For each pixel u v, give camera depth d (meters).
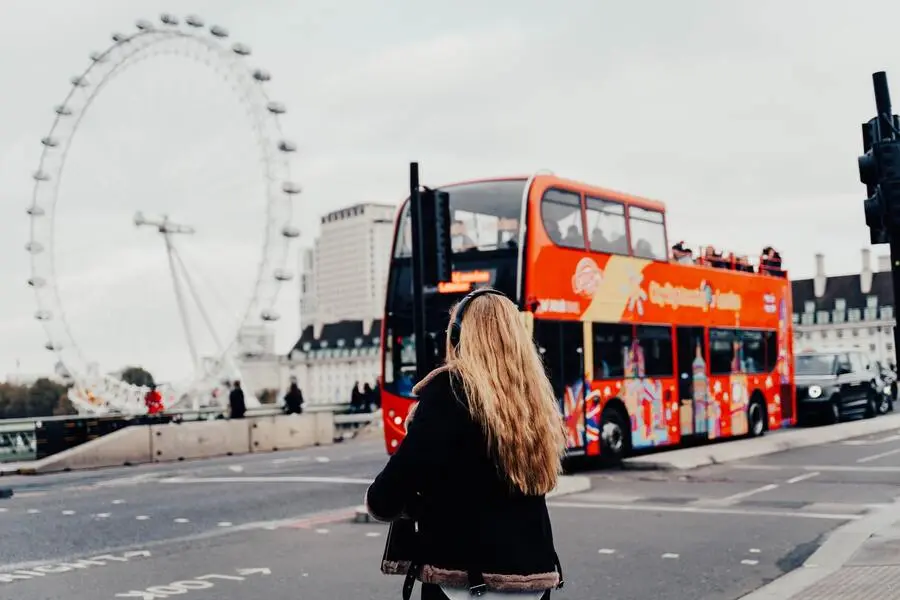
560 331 16.42
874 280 136.62
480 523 2.97
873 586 7.44
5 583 8.80
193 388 43.72
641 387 18.62
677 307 20.09
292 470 19.95
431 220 11.93
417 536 3.08
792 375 24.80
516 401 3.04
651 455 17.95
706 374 20.91
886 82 6.91
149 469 22.55
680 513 12.24
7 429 25.62
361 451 25.69
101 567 9.54
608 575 8.68
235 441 27.25
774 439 21.20
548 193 16.55
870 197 6.89
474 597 2.94
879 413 32.25
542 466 3.03
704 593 7.95
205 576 8.95
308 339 190.25
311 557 9.82
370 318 183.88
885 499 12.99
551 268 16.34
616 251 18.30
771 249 24.95
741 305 22.64
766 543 10.12
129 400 42.44
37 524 12.77
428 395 3.05
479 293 3.25
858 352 31.66
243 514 13.20
